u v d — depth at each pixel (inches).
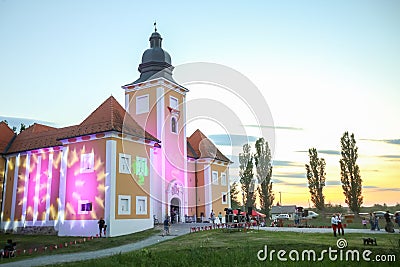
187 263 547.8
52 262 652.7
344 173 1959.9
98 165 1137.4
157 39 1641.2
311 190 2207.2
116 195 1104.8
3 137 1558.8
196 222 1401.3
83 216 1126.4
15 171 1454.2
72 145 1209.4
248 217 1173.7
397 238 845.2
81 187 1154.7
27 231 1331.2
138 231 1152.2
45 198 1320.1
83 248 856.3
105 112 1234.6
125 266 547.5
